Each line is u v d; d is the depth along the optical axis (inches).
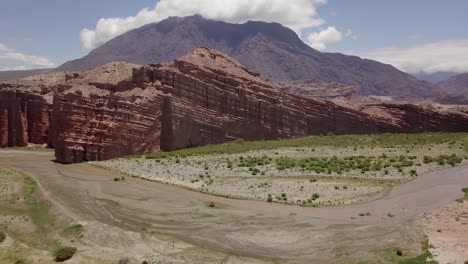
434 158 2933.1
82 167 3058.6
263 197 2165.4
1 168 2913.4
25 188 2333.9
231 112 4008.4
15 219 1796.3
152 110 3538.4
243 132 4052.7
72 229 1658.5
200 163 2982.3
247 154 3294.8
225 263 1358.3
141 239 1563.7
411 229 1601.9
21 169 2947.8
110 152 3292.3
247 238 1588.3
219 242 1551.4
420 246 1433.3
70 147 3245.6
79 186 2459.4
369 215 1831.9
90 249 1475.1
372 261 1346.0
